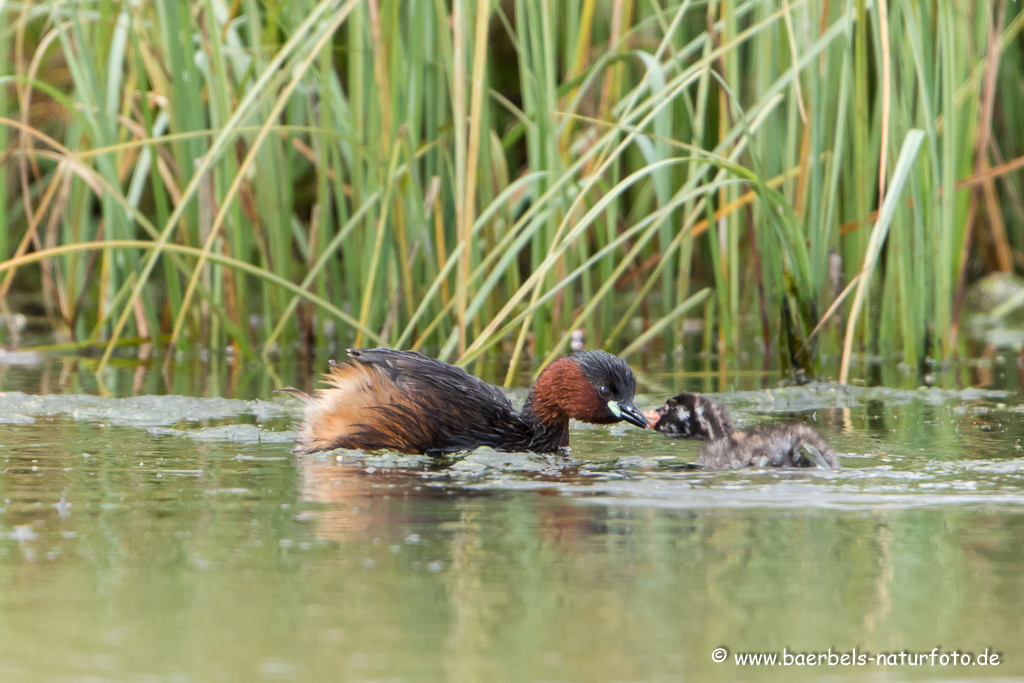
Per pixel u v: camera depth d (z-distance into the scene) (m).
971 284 21.45
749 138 12.78
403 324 15.14
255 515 7.08
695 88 18.05
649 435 10.59
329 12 14.19
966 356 15.88
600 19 18.48
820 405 11.88
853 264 16.11
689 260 15.83
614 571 6.04
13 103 19.83
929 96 12.63
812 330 13.34
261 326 19.28
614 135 12.49
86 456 8.91
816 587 5.82
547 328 14.93
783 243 13.23
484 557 6.27
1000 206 21.25
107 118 14.21
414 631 5.23
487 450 9.48
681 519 7.03
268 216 15.35
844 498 7.58
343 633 5.21
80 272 16.62
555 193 12.17
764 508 7.30
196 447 9.39
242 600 5.61
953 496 7.61
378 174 14.13
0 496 7.54
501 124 20.77
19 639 5.13
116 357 15.55
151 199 20.56
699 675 4.82
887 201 11.59
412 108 14.30
